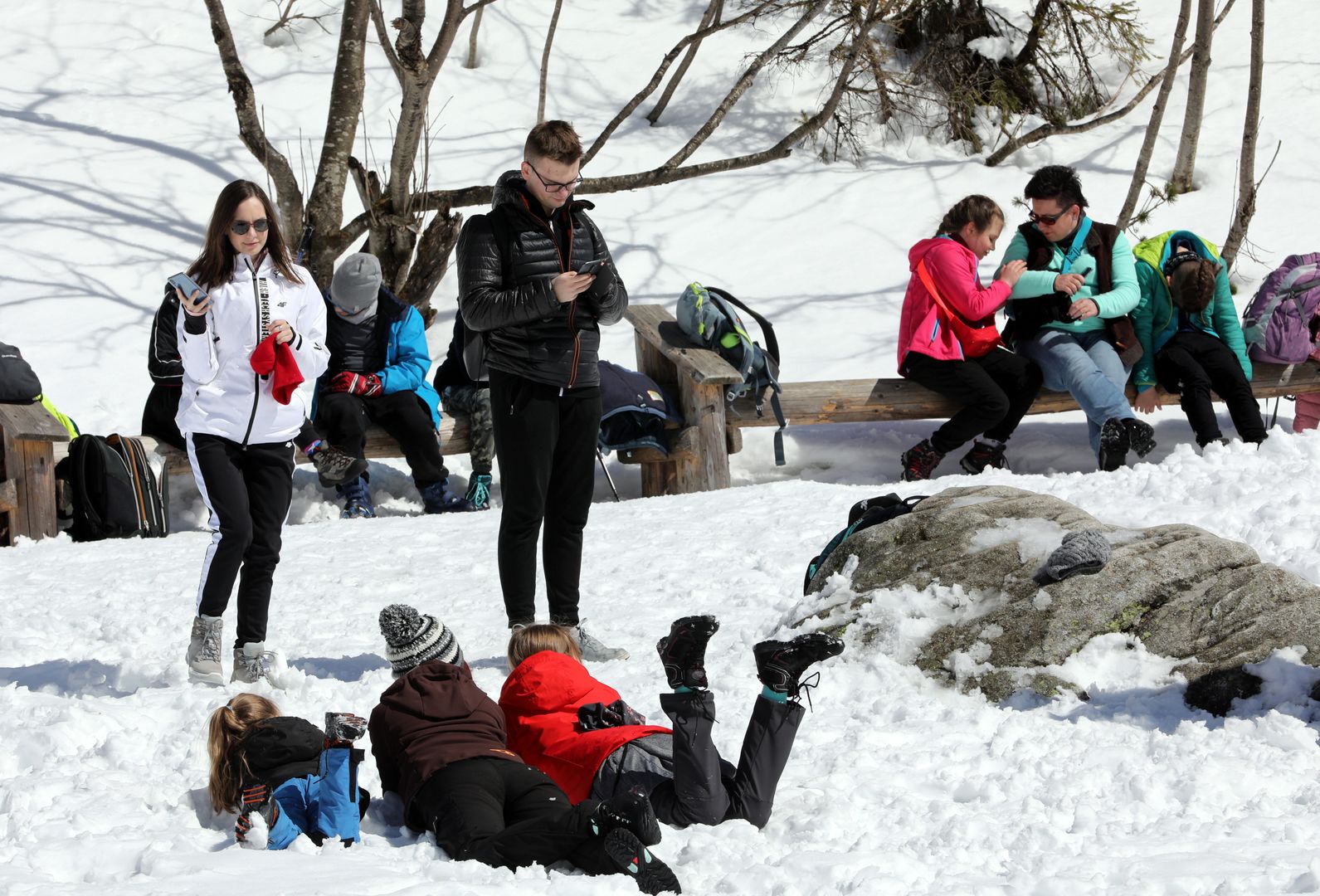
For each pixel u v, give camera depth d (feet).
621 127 160.04
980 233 99.81
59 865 32.94
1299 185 144.77
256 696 38.65
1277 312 103.65
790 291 134.51
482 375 54.70
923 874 32.99
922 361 100.01
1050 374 100.01
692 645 37.81
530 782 36.63
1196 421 98.84
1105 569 50.42
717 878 33.42
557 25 173.88
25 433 88.89
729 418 103.14
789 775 41.98
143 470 91.76
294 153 149.59
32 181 139.54
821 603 54.95
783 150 133.80
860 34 134.62
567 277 50.29
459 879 31.58
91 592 70.03
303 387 53.88
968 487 59.62
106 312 124.57
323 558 77.56
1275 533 64.13
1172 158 152.25
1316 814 36.76
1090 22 167.12
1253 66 124.26
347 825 35.45
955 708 47.75
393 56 119.96
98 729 44.57
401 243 124.47
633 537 78.07
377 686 49.96
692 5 179.32
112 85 156.35
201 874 31.01
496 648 57.57
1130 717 45.21
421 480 98.73
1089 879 31.37
